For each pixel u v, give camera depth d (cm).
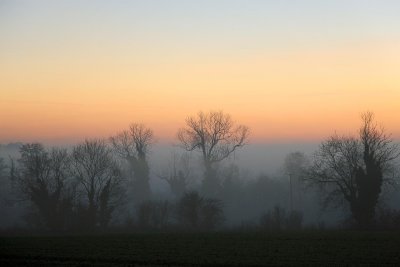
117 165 8225
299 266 3008
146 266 3102
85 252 3812
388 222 6312
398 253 3566
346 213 7750
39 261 3325
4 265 3130
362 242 4316
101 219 7369
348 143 6731
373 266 2981
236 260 3291
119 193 7688
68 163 7569
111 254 3675
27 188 7488
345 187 6781
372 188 6412
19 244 4491
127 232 6500
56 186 7300
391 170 6769
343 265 3023
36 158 7469
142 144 9431
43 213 7156
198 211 7006
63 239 5019
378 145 6588
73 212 7175
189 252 3775
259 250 3847
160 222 7225
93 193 7400
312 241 4469
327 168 6819
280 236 5044
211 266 3095
